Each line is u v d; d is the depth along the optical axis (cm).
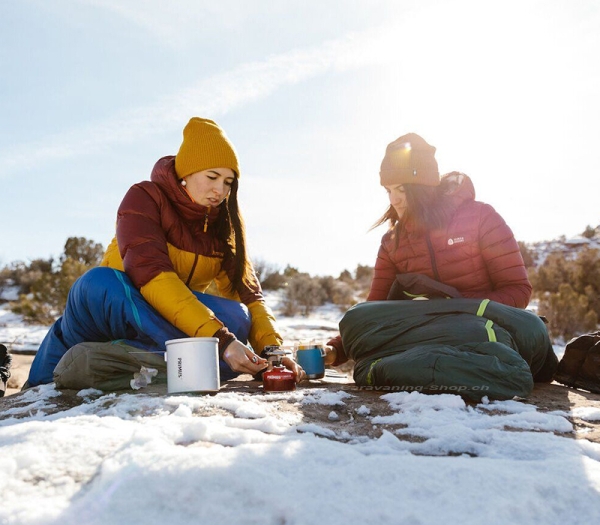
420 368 251
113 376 273
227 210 336
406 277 314
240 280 348
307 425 195
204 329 279
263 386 275
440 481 141
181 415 206
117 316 289
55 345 319
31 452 155
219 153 310
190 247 326
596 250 1909
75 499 133
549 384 312
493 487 138
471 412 221
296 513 124
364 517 124
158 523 123
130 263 294
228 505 127
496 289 316
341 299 2055
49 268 2462
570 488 141
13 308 1641
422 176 307
